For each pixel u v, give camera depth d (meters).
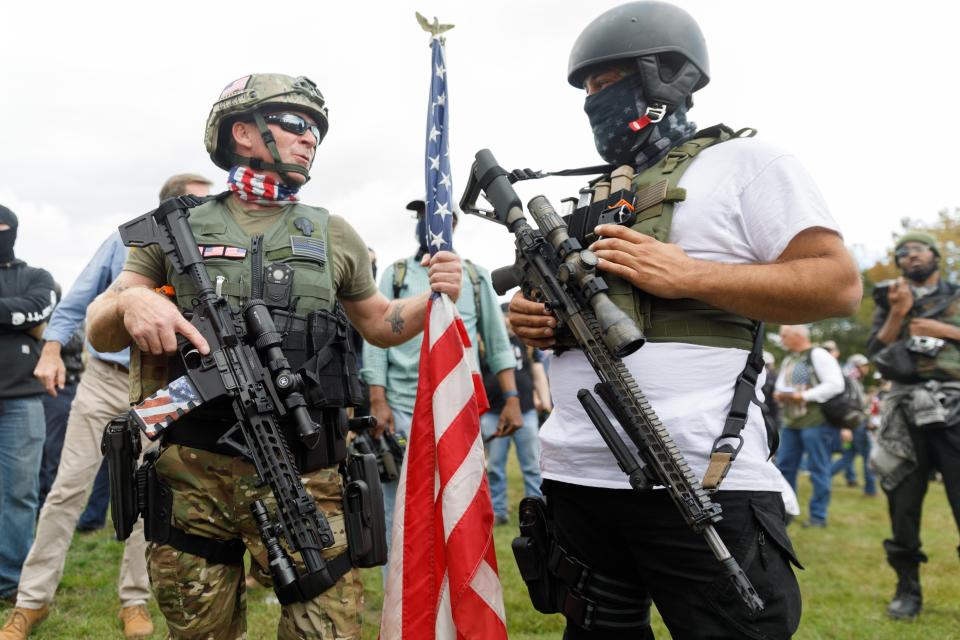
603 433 1.86
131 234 2.20
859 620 4.34
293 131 2.32
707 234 1.90
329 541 2.06
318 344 2.20
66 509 3.55
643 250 1.85
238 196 2.34
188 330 2.06
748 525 1.80
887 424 4.43
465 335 2.54
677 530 1.84
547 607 2.15
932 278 4.38
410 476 2.43
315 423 2.12
